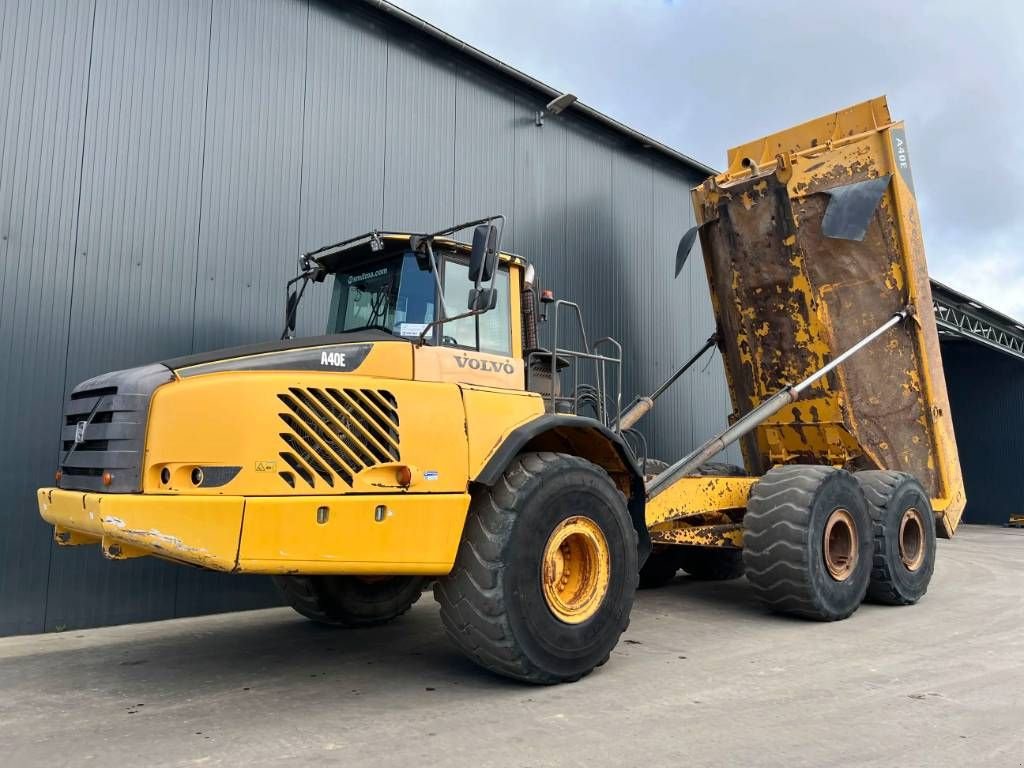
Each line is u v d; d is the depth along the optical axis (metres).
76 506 3.81
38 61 6.18
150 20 6.80
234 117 7.28
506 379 4.93
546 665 4.34
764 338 7.84
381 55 8.50
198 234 6.98
